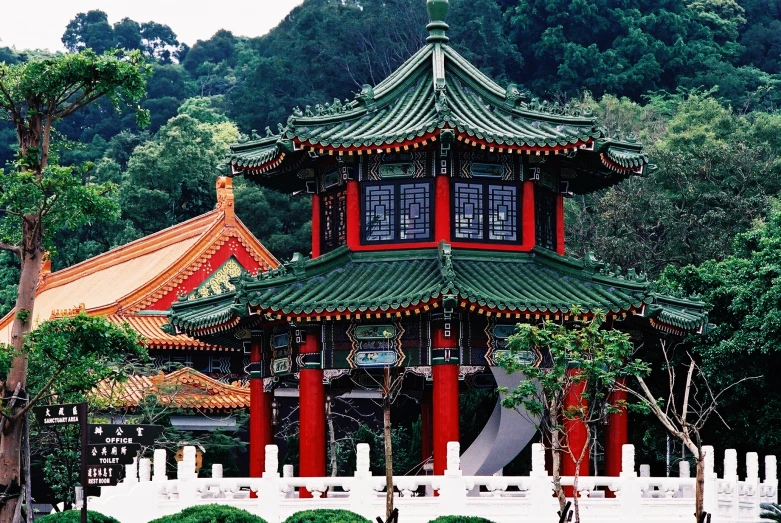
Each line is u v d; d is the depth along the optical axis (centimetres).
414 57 4116
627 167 4009
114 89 3484
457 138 3588
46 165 3425
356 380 4069
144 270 6912
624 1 13150
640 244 7300
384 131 3728
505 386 3700
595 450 5072
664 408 4778
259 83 13100
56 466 4916
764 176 7975
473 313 3575
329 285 3678
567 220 7862
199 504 3130
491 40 12775
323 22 13212
